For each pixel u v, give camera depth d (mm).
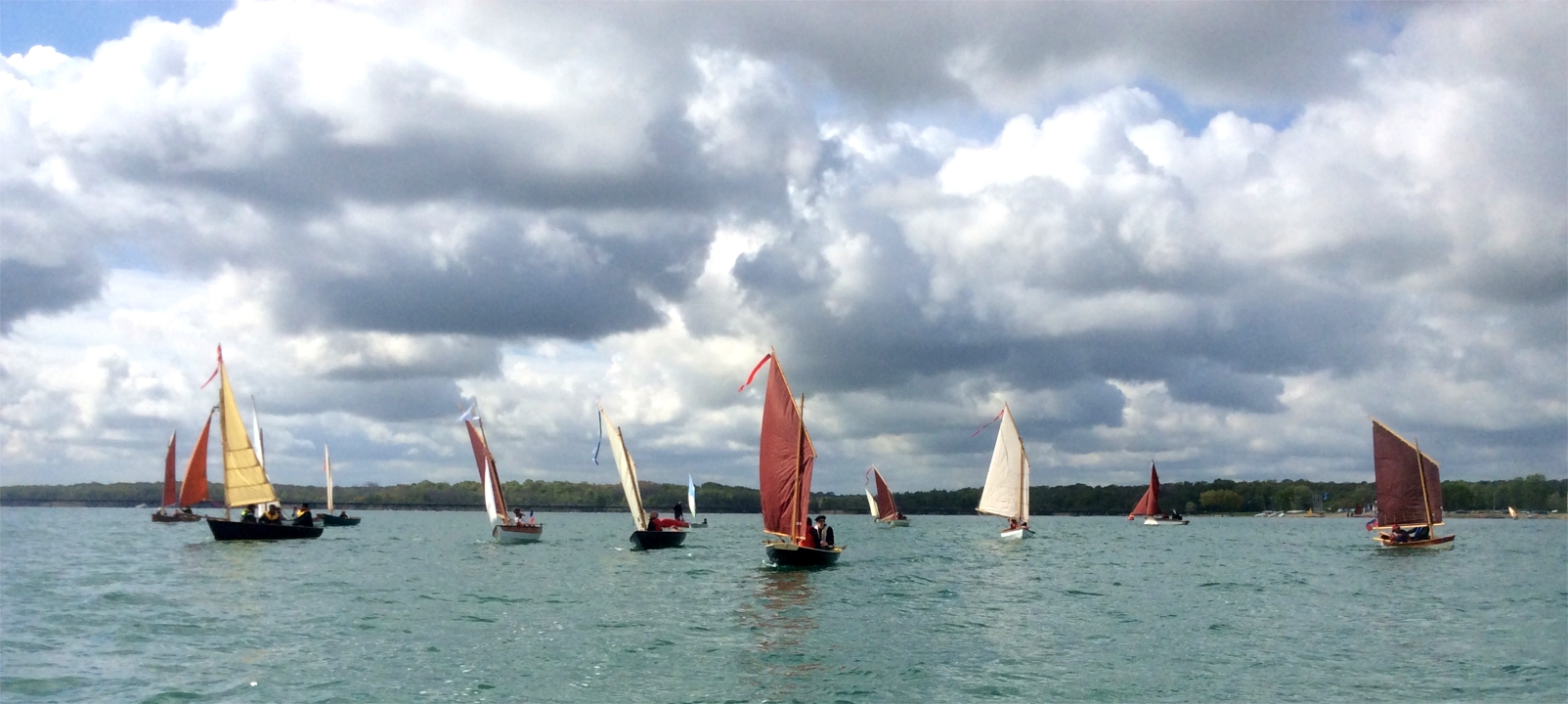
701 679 21438
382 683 20750
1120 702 19656
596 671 22172
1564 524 171250
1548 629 29094
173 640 25625
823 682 21219
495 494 70500
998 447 85500
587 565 50469
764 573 45719
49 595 34844
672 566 49875
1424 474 66625
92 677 21219
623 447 62625
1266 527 146250
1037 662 23531
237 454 66688
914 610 32406
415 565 49594
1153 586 42062
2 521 125062
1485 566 54562
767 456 46906
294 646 24828
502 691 20172
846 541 83875
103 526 104625
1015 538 84188
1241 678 21984
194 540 71375
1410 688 21016
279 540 67812
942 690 20516
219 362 66250
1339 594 38594
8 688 20125
